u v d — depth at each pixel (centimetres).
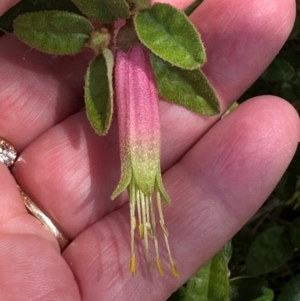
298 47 16
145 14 11
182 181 13
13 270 11
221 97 13
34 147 13
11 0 12
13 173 14
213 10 12
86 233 13
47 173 13
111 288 12
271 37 12
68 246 13
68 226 13
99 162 13
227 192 12
